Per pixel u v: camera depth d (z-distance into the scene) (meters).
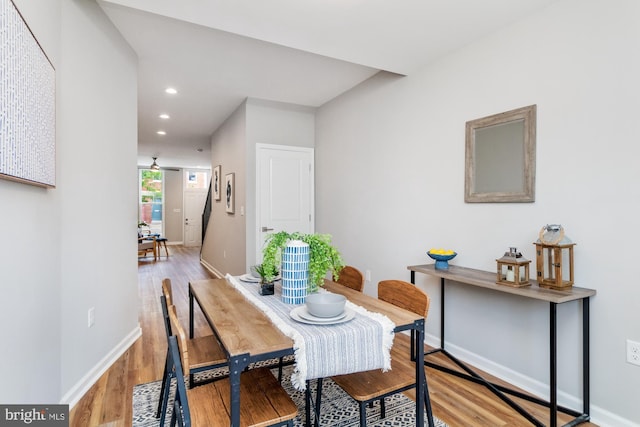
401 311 1.62
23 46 1.32
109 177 2.54
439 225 2.83
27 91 1.37
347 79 3.66
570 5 1.98
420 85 2.99
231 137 5.04
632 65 1.74
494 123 2.38
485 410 2.01
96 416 1.91
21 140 1.31
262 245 4.48
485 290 2.51
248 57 3.12
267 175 4.53
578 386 1.97
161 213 11.13
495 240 2.40
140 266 7.12
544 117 2.11
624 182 1.77
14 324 1.36
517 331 2.29
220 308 1.65
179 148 7.76
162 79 3.64
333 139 4.34
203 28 2.62
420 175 3.01
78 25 2.13
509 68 2.29
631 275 1.75
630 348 1.76
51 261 1.79
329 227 4.45
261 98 4.30
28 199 1.51
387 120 3.39
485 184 2.45
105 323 2.48
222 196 5.67
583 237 1.93
